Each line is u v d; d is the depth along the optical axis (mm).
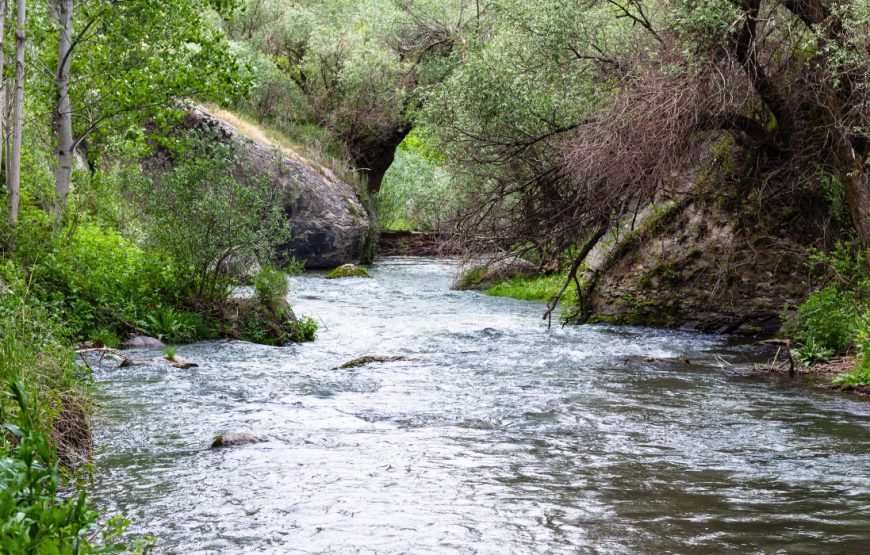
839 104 13430
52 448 5113
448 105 18484
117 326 14125
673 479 6711
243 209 15875
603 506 6000
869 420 8945
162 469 6879
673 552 5102
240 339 15195
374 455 7387
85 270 14445
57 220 15195
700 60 13086
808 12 13266
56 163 18234
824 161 14570
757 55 13867
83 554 3668
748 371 12039
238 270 15906
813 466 7137
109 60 17062
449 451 7551
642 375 11758
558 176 15273
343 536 5359
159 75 17094
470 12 34250
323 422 8711
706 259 16406
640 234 17391
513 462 7195
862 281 12750
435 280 29188
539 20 15984
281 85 39094
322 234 34344
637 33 15617
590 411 9352
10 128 16438
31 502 4023
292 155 34844
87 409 7715
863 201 13289
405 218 47156
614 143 13188
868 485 6570
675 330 16625
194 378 11148
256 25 40906
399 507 5945
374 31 38250
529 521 5664
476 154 17906
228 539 5297
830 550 5141
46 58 16875
